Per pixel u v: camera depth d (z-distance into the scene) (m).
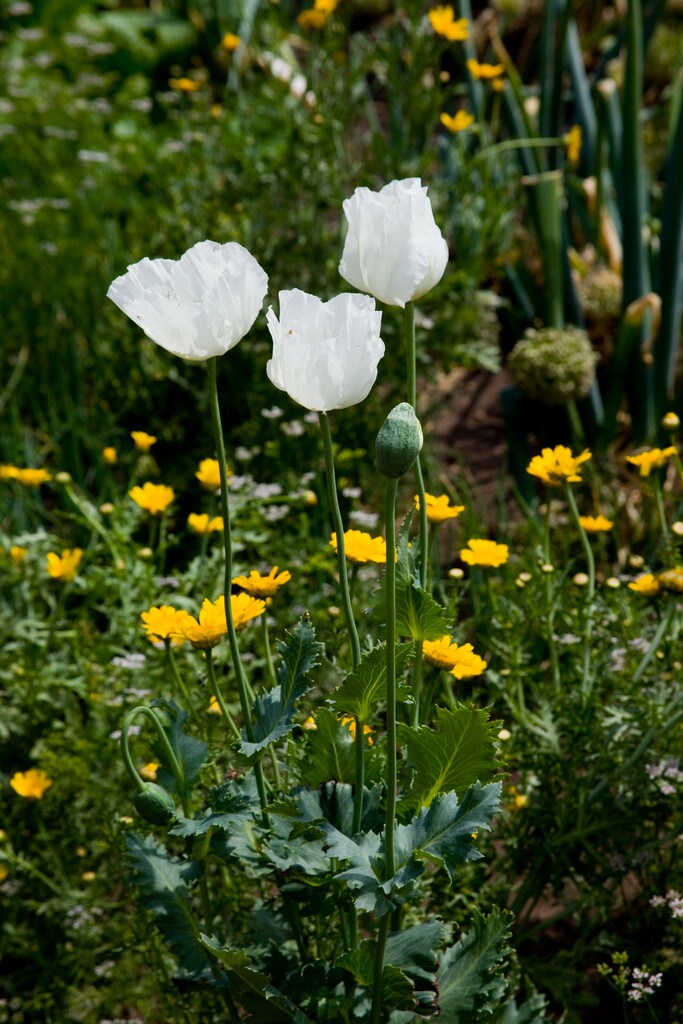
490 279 3.15
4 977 1.82
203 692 1.75
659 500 1.86
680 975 1.70
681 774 1.67
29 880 1.84
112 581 1.94
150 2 4.89
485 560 1.75
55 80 4.07
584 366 2.56
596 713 1.78
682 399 2.60
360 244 1.42
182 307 1.38
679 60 2.73
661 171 3.06
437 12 2.64
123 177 3.36
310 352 1.38
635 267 2.64
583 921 1.78
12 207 3.25
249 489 2.06
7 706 1.95
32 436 2.73
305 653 1.50
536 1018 1.62
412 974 1.49
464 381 2.96
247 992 1.51
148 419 2.64
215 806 1.48
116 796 1.80
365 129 3.55
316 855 1.51
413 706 1.53
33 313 2.90
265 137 3.12
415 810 1.50
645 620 1.91
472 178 2.98
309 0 3.57
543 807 1.75
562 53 2.90
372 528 2.23
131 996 1.72
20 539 2.04
